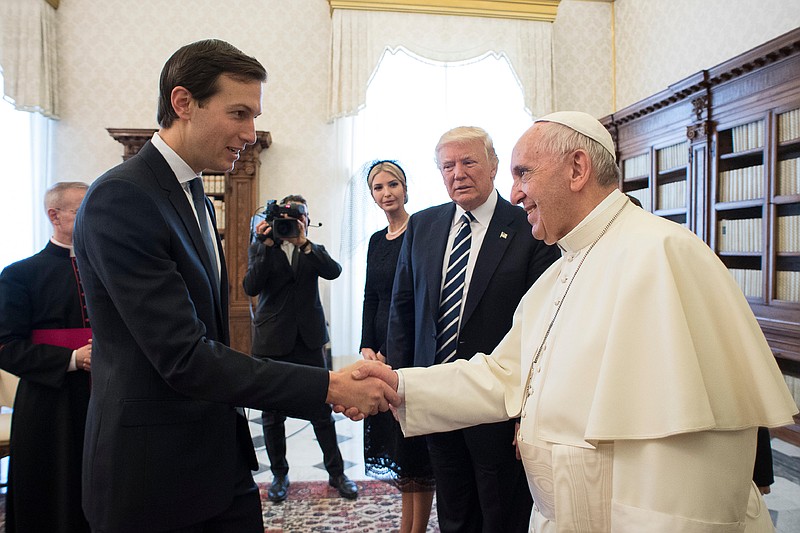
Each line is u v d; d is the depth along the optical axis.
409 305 2.16
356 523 2.65
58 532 1.90
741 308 1.07
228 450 1.31
